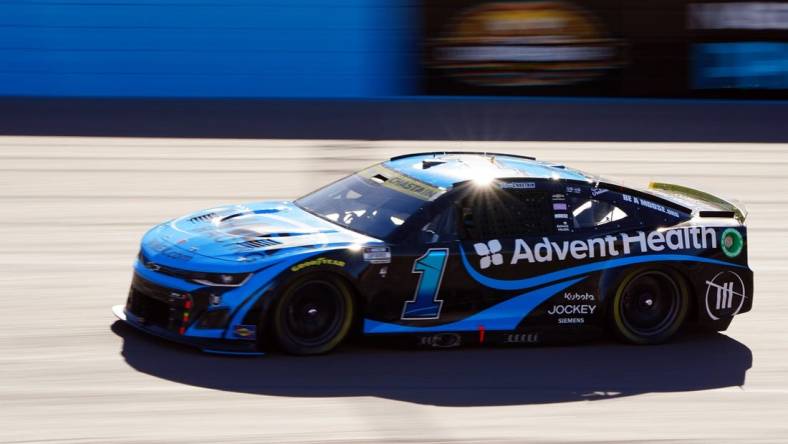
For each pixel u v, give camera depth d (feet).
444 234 70.18
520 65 209.26
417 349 70.28
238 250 66.64
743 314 85.97
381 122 181.37
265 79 205.26
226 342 65.36
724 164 156.87
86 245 100.32
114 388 60.13
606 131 180.14
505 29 208.23
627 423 59.77
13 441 52.13
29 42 199.93
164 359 65.36
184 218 75.05
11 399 57.98
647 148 166.91
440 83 208.23
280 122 179.52
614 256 74.43
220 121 179.83
